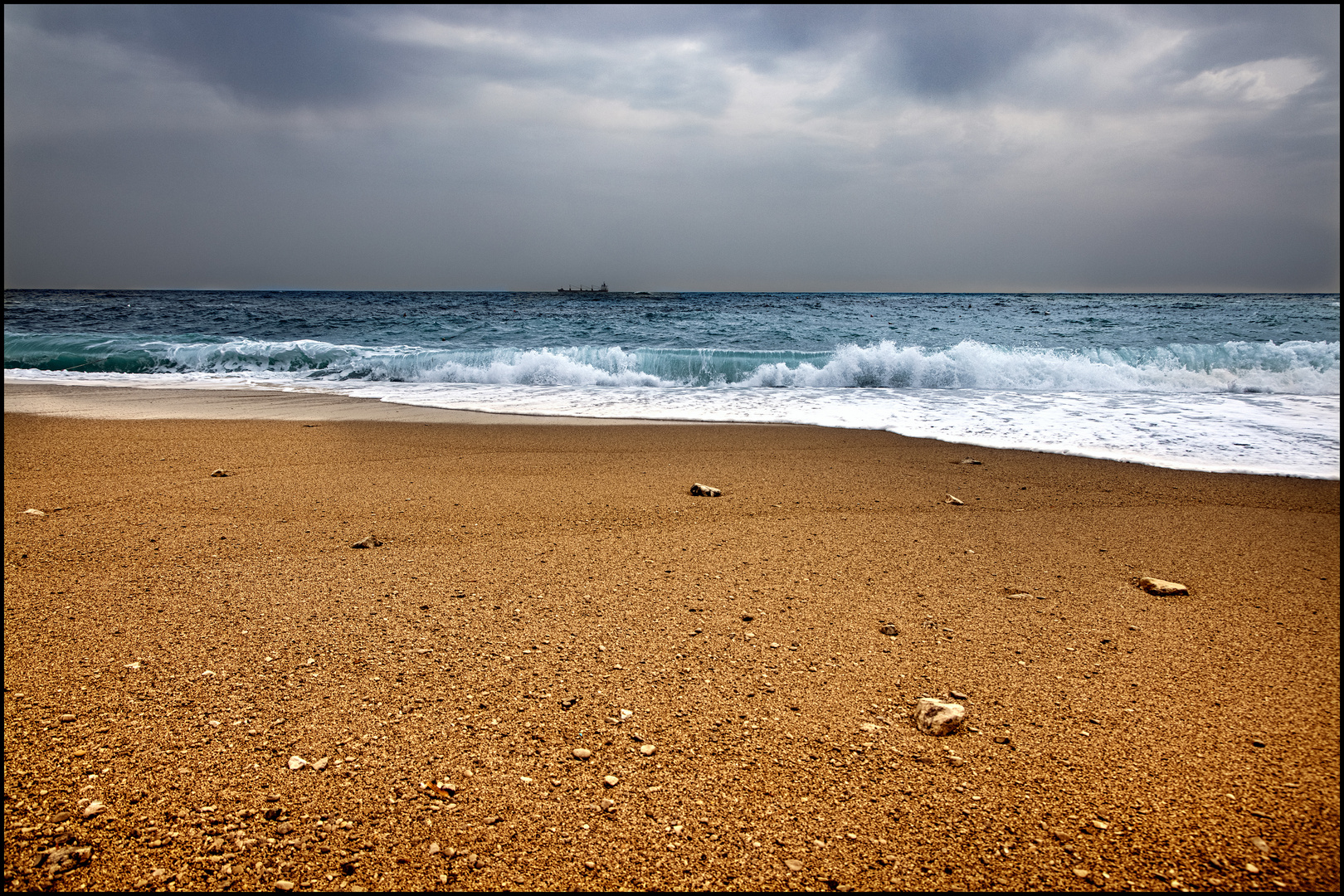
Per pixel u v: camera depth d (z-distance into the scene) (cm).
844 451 600
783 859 147
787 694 210
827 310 2695
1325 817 158
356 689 207
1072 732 192
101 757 172
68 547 325
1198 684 218
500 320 2245
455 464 539
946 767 177
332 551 328
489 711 198
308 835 150
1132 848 150
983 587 295
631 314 2494
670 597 281
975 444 632
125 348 1365
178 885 136
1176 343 1451
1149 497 446
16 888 133
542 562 317
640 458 569
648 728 191
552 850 148
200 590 278
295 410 844
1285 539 361
